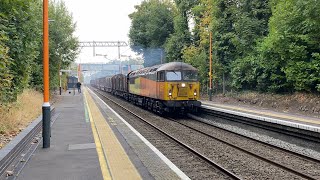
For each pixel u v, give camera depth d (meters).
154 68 27.42
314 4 21.88
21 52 17.09
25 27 16.56
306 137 15.05
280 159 11.95
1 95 14.09
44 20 11.21
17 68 17.14
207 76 41.16
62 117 20.33
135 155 10.69
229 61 37.88
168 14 58.38
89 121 18.34
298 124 15.96
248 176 9.59
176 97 24.33
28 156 9.88
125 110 29.48
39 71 33.22
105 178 7.68
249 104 31.20
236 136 17.00
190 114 27.98
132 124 20.53
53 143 11.95
